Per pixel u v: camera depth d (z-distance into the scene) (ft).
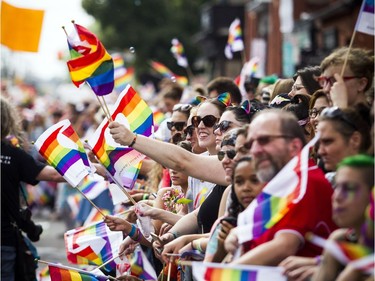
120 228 25.55
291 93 25.54
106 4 157.58
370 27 23.52
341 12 75.41
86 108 67.41
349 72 21.03
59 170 25.96
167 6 157.48
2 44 31.96
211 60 129.70
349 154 17.75
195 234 22.36
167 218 24.22
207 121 24.81
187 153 22.16
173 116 30.14
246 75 41.34
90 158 28.48
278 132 17.87
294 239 17.38
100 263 28.12
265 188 17.80
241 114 22.89
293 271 16.51
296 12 93.40
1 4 31.78
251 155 18.57
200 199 24.48
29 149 30.55
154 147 22.06
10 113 29.19
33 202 76.13
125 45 155.74
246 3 128.98
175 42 52.54
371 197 15.58
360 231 15.96
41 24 31.94
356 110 18.06
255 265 17.16
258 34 115.55
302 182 17.62
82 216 46.44
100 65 22.57
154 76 102.06
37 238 29.78
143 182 33.27
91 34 22.57
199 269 17.24
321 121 17.92
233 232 18.48
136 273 28.27
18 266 28.76
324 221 17.74
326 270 15.98
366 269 14.40
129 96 25.45
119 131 22.06
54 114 69.10
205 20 136.67
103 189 36.63
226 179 20.42
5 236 28.50
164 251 21.71
